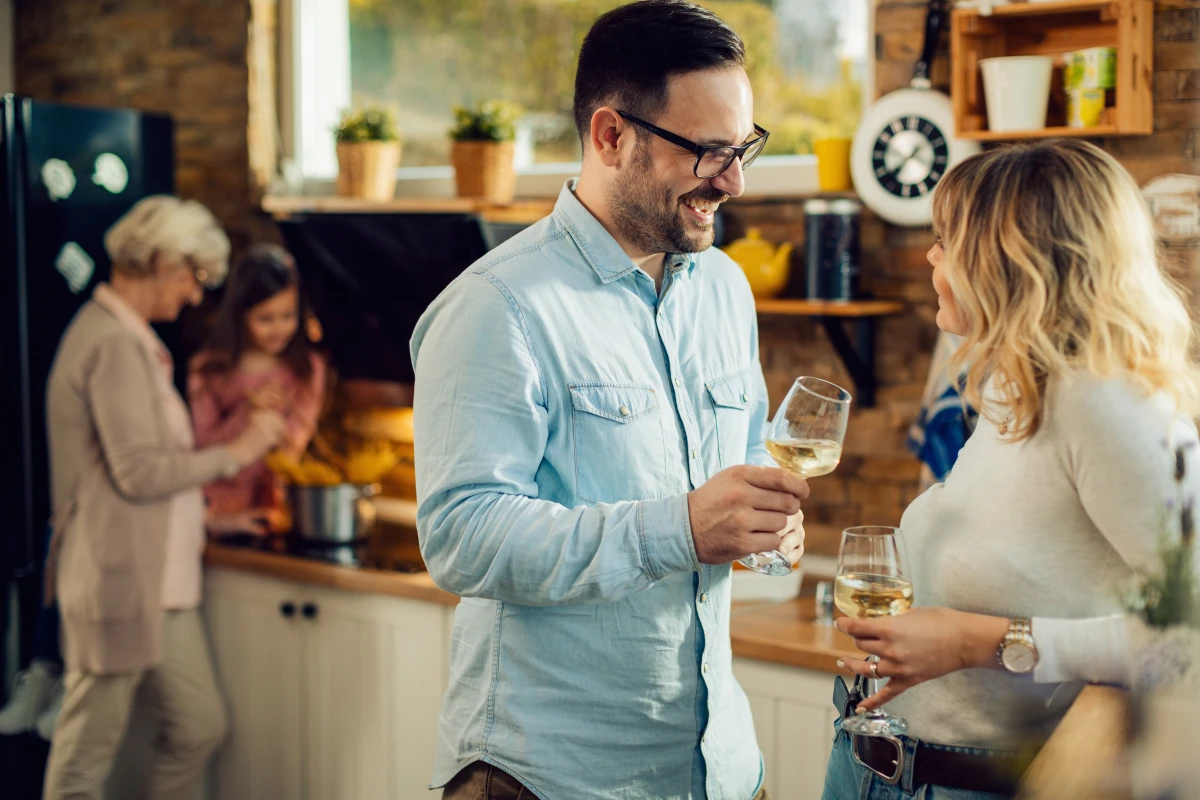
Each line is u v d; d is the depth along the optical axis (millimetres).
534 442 1439
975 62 2303
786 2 2762
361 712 2777
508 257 1516
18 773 2957
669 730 1522
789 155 2799
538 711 1479
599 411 1478
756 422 1796
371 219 2896
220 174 3455
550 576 1348
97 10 3643
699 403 1603
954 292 1348
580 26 3061
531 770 1467
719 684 1584
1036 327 1235
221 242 2979
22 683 2914
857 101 2693
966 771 1296
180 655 2857
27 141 2945
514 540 1357
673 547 1324
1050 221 1256
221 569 3029
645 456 1505
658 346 1566
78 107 3076
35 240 2977
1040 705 1275
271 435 2965
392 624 2703
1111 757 969
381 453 3174
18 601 2986
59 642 2871
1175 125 2133
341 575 2750
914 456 2566
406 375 3156
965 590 1306
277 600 2914
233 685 3031
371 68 3402
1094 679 1193
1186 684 972
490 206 2930
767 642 2145
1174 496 1149
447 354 1444
